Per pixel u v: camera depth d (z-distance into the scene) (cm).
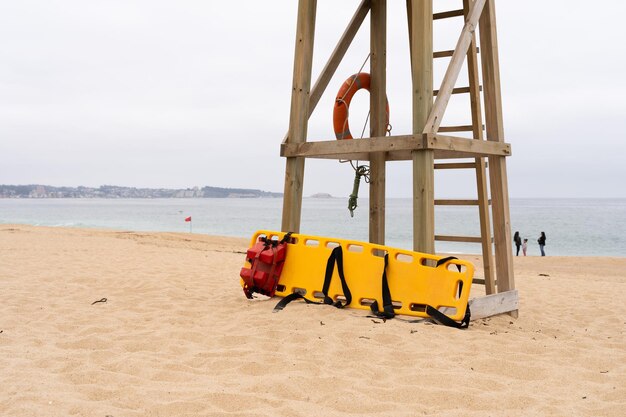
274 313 518
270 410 285
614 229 5788
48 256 1072
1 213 9550
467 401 307
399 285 510
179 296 649
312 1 605
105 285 726
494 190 587
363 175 651
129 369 354
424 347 414
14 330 464
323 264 561
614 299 774
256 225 6291
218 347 417
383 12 649
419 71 505
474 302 523
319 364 371
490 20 587
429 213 498
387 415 282
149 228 5094
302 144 585
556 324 574
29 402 288
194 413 279
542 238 2347
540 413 293
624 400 318
